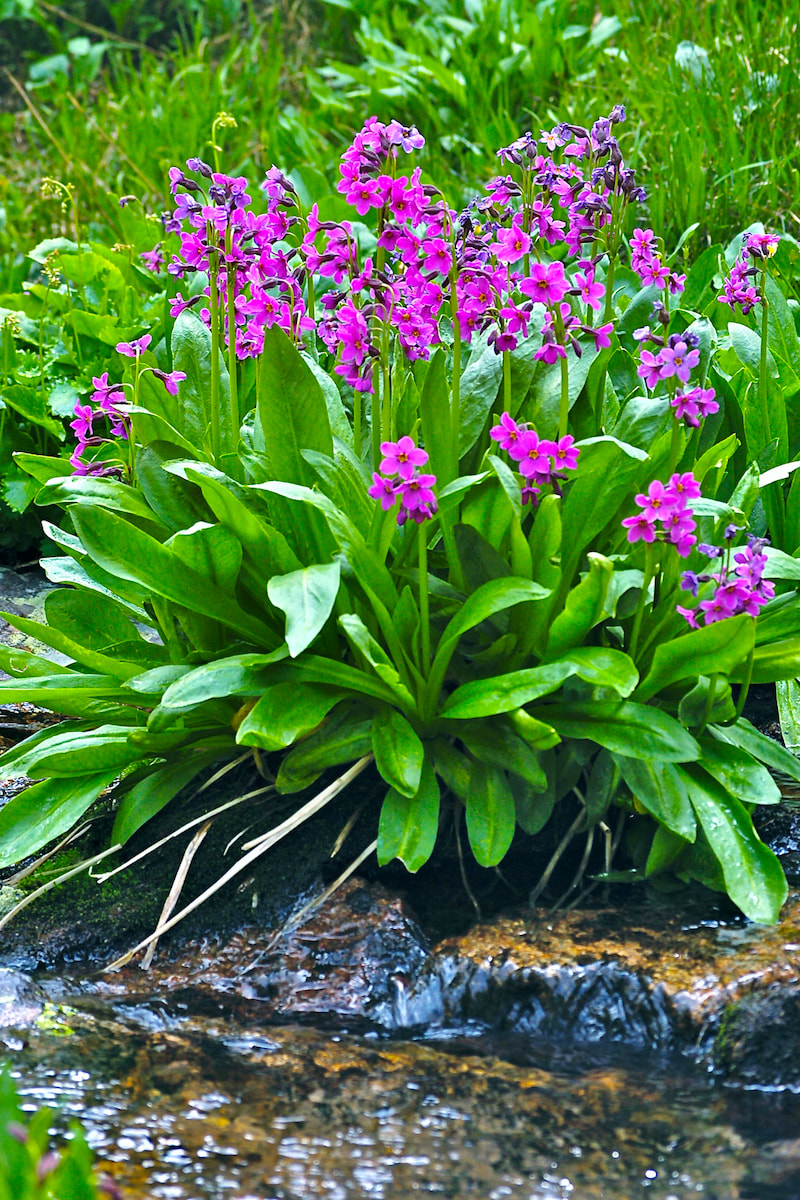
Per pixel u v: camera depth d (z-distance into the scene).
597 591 2.09
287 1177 1.55
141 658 2.59
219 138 6.05
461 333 2.21
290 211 2.53
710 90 5.09
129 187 6.07
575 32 6.15
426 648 2.21
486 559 2.30
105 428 3.89
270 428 2.26
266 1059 1.83
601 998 1.92
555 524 2.12
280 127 5.71
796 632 2.37
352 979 2.03
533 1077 1.79
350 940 2.09
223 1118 1.67
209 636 2.42
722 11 5.64
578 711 2.21
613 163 2.38
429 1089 1.75
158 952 2.16
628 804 2.29
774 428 2.83
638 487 2.37
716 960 1.93
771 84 4.96
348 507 2.31
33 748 2.46
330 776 2.46
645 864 2.24
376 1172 1.56
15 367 4.20
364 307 2.18
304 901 2.20
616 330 2.90
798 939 1.97
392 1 7.35
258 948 2.13
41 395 3.96
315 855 2.29
